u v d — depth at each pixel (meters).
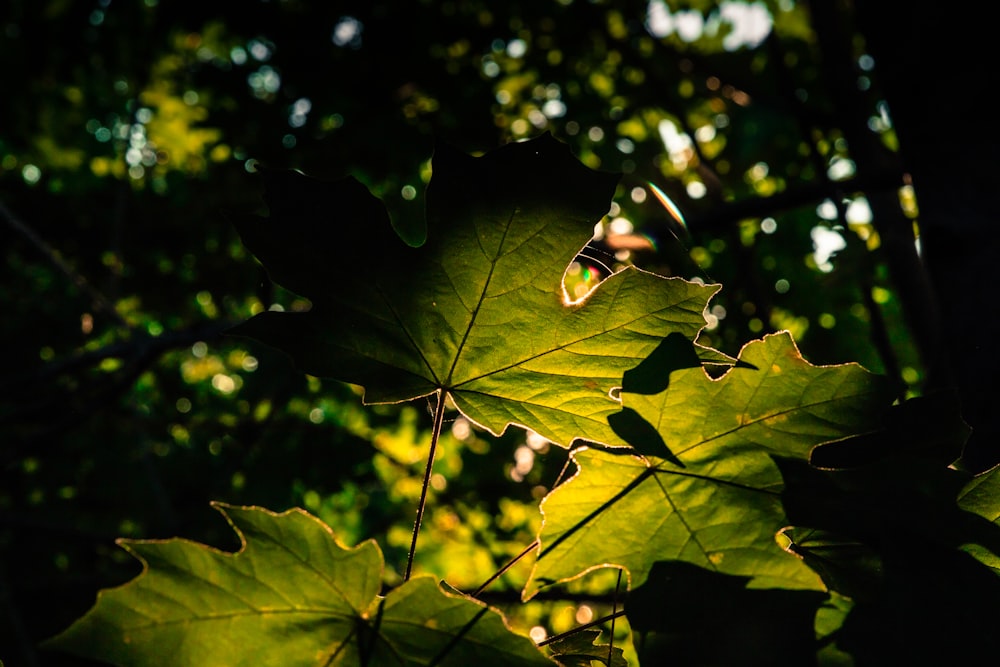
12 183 7.02
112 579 5.59
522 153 0.93
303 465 5.91
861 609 0.91
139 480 6.26
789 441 0.93
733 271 5.46
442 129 5.79
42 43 6.54
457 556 7.43
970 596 0.88
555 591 2.28
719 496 0.94
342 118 5.99
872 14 2.20
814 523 0.92
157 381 6.95
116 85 7.41
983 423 1.66
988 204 1.81
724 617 0.90
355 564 0.81
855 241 3.19
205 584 0.83
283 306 6.93
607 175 0.93
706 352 0.93
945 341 1.83
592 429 0.98
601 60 6.64
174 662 0.84
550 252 0.94
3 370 6.55
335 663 0.86
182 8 5.84
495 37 6.18
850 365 0.90
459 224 0.94
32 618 5.29
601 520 0.96
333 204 0.93
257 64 5.82
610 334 0.96
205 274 7.20
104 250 7.05
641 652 0.90
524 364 0.98
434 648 0.84
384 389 0.99
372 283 0.96
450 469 7.72
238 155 5.88
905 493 0.92
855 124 3.27
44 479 6.25
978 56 1.92
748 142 6.16
